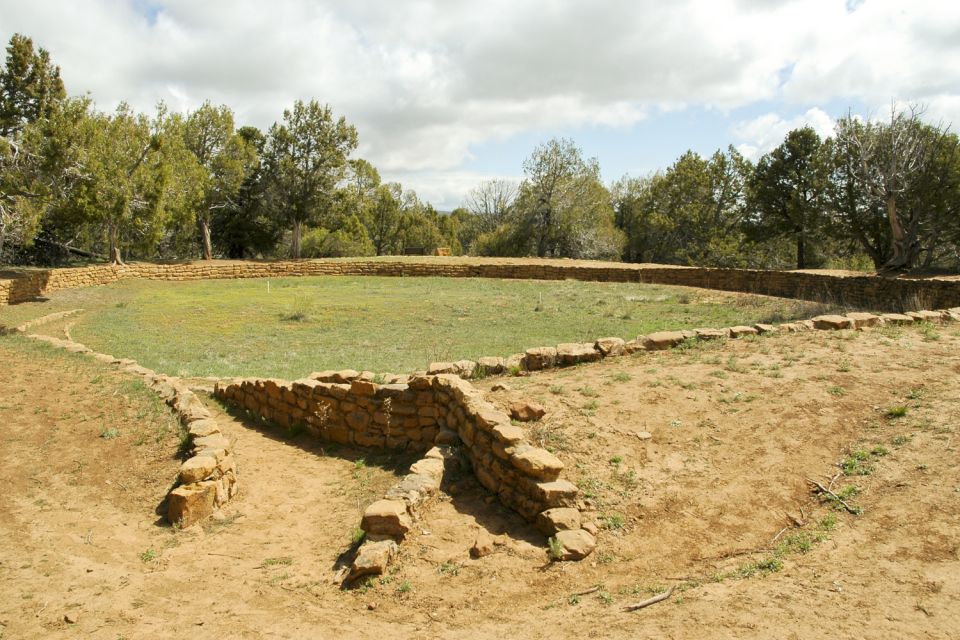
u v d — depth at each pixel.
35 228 23.44
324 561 5.38
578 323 19.59
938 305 19.20
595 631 3.84
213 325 20.64
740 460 6.20
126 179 31.34
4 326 17.58
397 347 16.45
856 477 5.69
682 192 50.88
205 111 44.31
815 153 38.53
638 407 7.33
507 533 5.40
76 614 4.27
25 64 28.88
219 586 4.87
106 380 9.96
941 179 27.89
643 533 5.20
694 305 22.62
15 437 7.53
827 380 7.81
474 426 6.77
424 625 4.19
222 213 50.50
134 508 6.30
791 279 25.58
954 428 6.18
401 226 73.44
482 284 32.47
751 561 4.66
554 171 49.12
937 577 4.08
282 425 9.95
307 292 29.75
